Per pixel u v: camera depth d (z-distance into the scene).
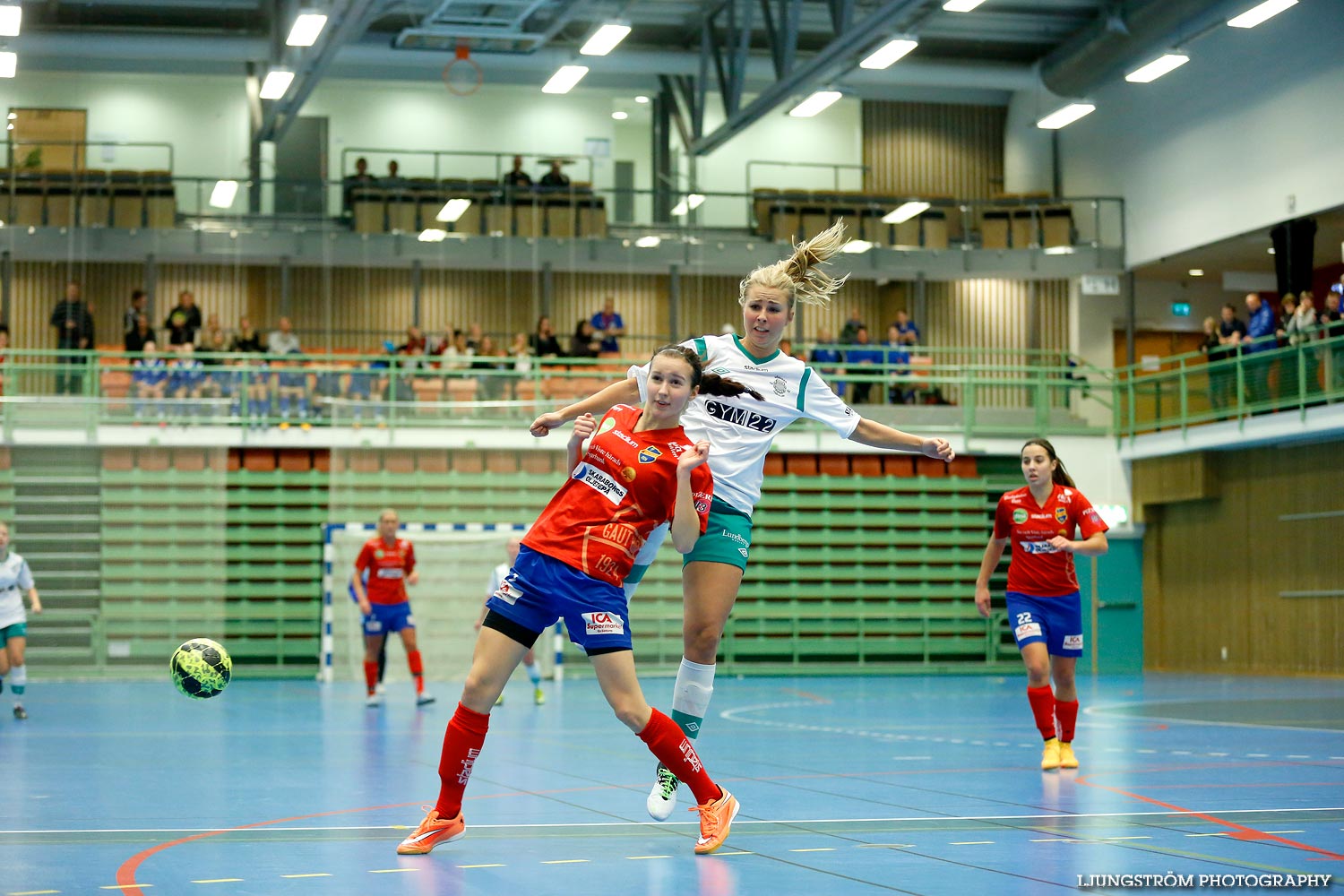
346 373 22.56
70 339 24.02
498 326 29.19
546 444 22.95
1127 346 27.80
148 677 21.98
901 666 24.39
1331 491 21.02
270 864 4.72
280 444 22.34
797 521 24.28
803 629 24.38
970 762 8.76
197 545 22.36
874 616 24.47
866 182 30.58
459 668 21.41
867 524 24.52
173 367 22.23
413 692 17.98
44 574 21.89
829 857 4.88
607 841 5.27
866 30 20.48
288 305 26.53
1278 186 22.98
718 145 26.81
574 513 4.91
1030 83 27.66
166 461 22.33
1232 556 23.17
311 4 20.66
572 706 14.85
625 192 27.78
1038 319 28.47
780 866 4.69
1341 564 20.83
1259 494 22.56
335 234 26.31
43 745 9.92
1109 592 24.84
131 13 25.33
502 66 26.84
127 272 27.84
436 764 8.42
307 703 15.32
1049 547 8.34
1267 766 8.26
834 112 30.64
